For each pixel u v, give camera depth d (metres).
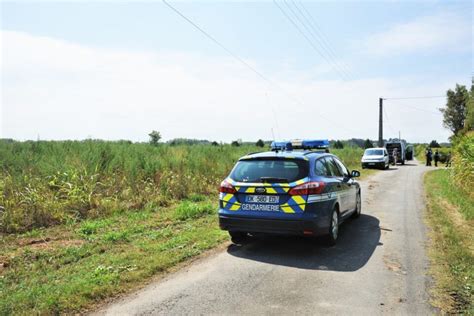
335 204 6.66
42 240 6.64
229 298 4.24
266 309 3.95
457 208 10.02
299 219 5.69
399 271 5.12
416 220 8.66
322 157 6.93
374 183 17.58
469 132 16.95
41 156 11.91
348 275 4.99
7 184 8.90
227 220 6.17
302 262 5.58
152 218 8.49
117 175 11.57
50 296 4.09
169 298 4.24
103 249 6.06
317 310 3.93
